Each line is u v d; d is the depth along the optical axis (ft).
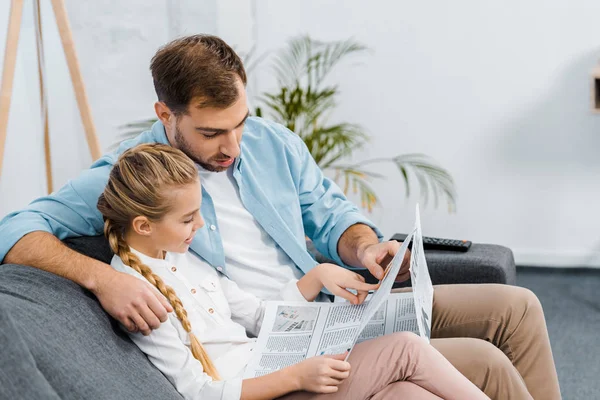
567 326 8.76
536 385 5.34
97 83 9.68
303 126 10.11
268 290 5.44
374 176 10.46
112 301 4.32
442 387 4.40
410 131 10.27
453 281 5.96
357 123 10.32
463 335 5.45
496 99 10.02
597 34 9.62
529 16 9.72
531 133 10.05
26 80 8.91
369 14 9.97
